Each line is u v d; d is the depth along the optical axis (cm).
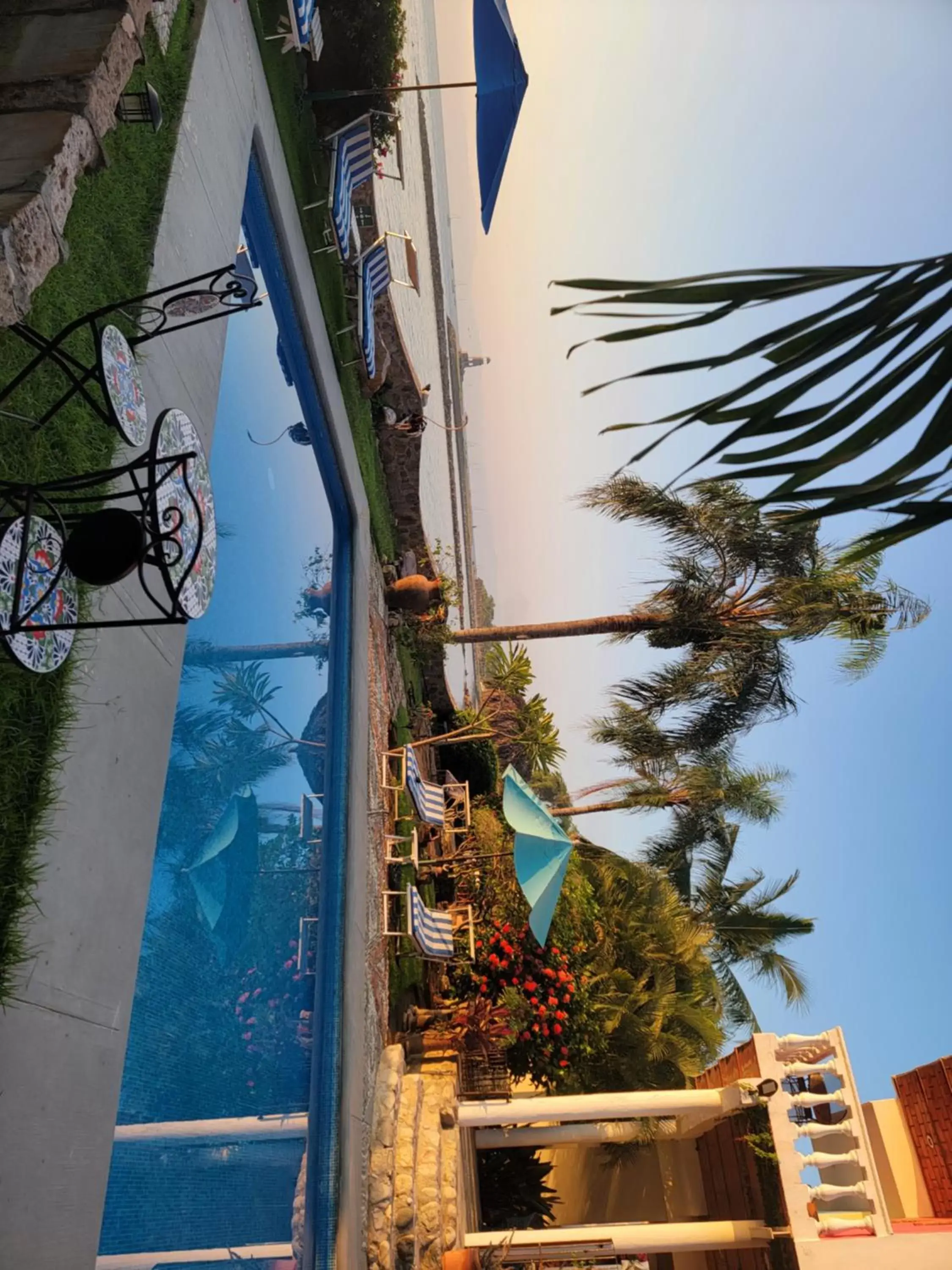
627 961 1334
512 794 1061
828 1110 959
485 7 994
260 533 696
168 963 441
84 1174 304
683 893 1950
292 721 730
